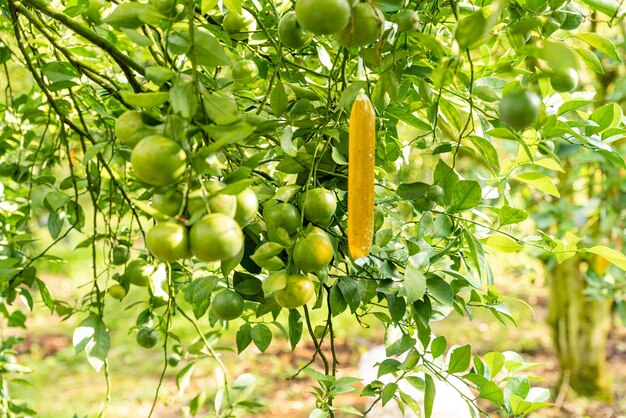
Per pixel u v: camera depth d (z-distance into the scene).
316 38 1.85
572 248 1.72
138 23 1.26
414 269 1.50
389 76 1.43
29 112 2.53
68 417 6.07
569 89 1.40
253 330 1.88
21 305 4.97
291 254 1.36
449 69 1.23
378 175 1.93
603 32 4.76
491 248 1.98
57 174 3.79
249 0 1.83
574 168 4.97
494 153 1.61
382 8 1.41
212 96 1.14
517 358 1.86
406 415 3.27
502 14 1.46
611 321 7.18
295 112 1.60
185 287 2.57
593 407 5.80
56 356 7.70
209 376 7.16
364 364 4.00
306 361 7.58
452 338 8.02
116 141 2.19
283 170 1.59
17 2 1.92
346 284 1.60
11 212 2.79
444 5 1.57
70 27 1.72
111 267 2.43
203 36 1.27
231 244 1.08
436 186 1.63
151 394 6.75
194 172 1.10
